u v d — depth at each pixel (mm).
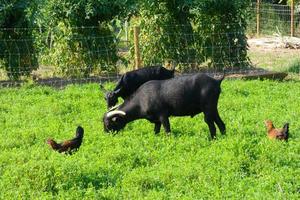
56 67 17594
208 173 8695
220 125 10727
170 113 10773
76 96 14391
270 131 10430
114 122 10984
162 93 10680
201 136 10781
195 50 18281
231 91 14656
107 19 17547
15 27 16672
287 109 12844
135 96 10938
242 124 11523
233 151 9430
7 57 16656
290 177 8594
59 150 9797
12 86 16172
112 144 10336
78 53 17406
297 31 28281
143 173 8836
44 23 17188
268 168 9008
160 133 11062
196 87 10539
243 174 8828
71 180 8352
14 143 10586
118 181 8555
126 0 17266
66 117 12453
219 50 18375
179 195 7992
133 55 18016
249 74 17188
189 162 9234
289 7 28859
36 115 12625
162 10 17969
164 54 18031
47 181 8227
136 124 11805
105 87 15117
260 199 7734
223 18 18391
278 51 23203
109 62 17500
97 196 7945
